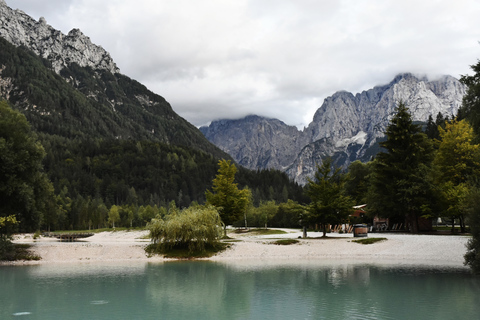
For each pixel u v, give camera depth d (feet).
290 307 60.34
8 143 141.79
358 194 310.86
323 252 142.41
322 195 176.04
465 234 174.50
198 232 142.31
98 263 124.98
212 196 209.97
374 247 145.28
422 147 211.41
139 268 110.52
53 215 268.00
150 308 60.54
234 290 75.00
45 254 137.80
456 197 169.48
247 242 161.58
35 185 155.33
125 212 583.58
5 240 135.74
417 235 175.32
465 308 58.34
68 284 82.84
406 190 187.62
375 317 53.52
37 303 64.23
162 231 144.25
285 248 148.87
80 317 55.21
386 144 207.92
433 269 101.55
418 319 52.29
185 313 57.26
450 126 196.85
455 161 190.29
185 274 97.14
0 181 139.13
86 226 536.42
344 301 64.03
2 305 62.80
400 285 78.28
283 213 347.97
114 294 71.72
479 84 109.81
